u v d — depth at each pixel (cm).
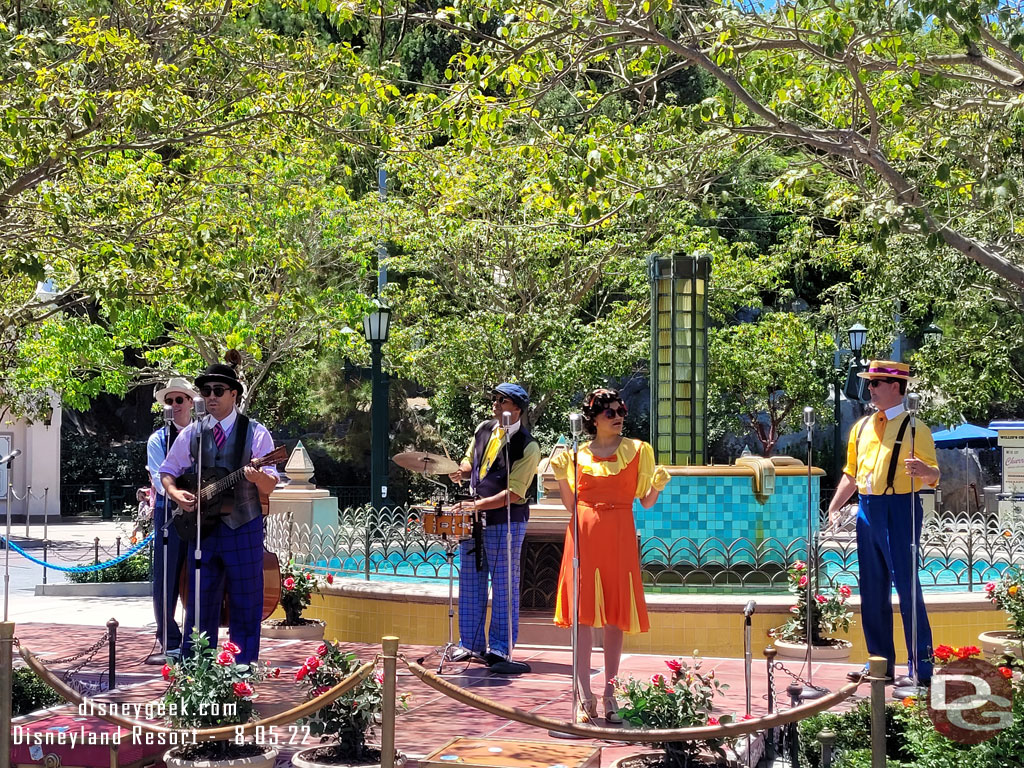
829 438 3153
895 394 737
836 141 769
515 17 806
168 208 1042
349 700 557
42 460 3012
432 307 2570
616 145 829
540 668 841
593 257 2389
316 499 1331
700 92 2562
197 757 532
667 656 904
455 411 2597
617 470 649
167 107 926
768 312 2719
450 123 842
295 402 3027
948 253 1669
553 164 834
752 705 692
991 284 1756
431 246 2270
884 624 733
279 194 1231
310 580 1020
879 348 2097
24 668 762
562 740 625
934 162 888
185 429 717
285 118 998
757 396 2734
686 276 1200
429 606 970
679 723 533
